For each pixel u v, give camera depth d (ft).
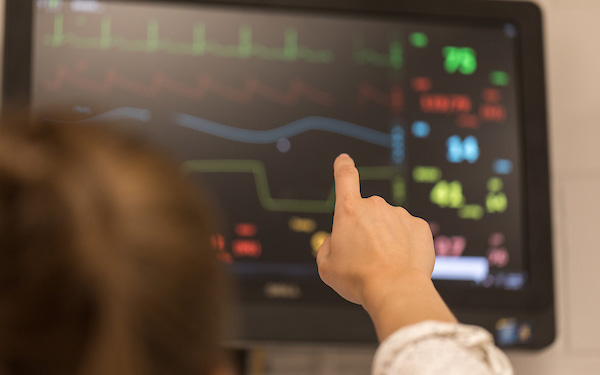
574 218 4.48
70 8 4.11
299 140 4.16
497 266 4.18
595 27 4.68
